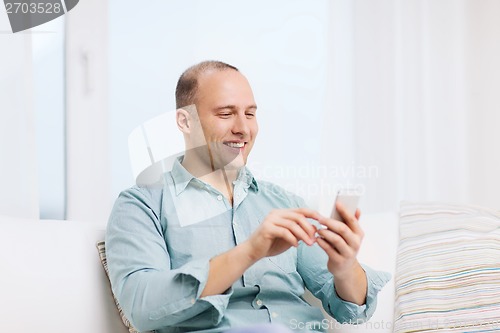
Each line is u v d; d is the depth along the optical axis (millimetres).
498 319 1337
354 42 2764
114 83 2494
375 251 1562
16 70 2240
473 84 2875
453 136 2875
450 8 2871
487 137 2883
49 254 1287
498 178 2871
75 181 2428
